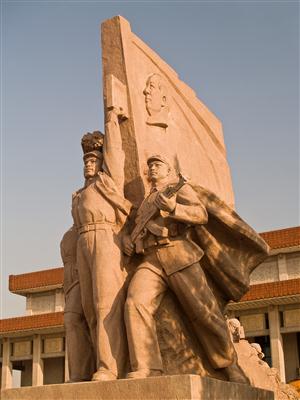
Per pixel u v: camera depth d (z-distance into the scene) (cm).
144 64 726
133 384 489
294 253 2588
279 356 2369
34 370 2895
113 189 607
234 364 616
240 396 567
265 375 902
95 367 600
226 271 625
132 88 676
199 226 607
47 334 2922
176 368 584
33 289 3112
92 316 589
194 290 570
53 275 3052
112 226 596
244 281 631
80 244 596
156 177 613
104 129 646
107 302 563
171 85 775
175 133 742
